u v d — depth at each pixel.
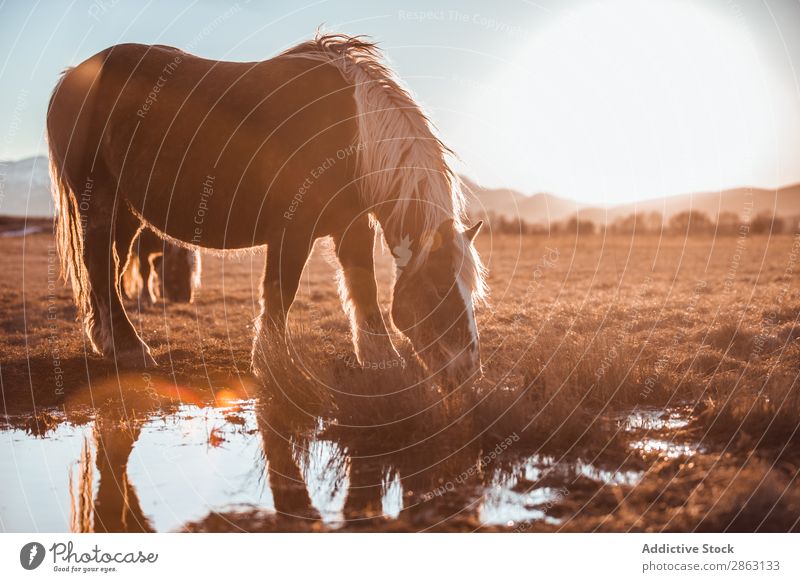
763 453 4.30
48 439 4.99
